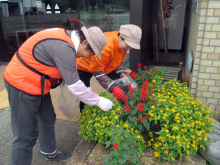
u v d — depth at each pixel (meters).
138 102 2.14
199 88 2.99
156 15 5.32
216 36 2.68
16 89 1.62
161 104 2.11
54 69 1.64
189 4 4.98
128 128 2.03
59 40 1.58
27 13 5.70
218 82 2.87
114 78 2.83
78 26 4.82
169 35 5.44
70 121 3.05
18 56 1.62
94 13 5.43
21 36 5.91
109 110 2.15
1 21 5.77
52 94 4.00
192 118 2.10
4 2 5.61
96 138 2.10
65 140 2.62
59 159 2.25
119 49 2.29
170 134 2.06
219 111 2.99
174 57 5.56
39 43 1.58
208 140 2.15
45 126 2.07
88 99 1.77
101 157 2.09
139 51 4.00
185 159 2.05
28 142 1.79
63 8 5.54
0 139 2.67
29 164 1.87
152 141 2.26
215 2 2.55
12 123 1.75
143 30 4.01
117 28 5.41
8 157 2.34
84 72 2.69
